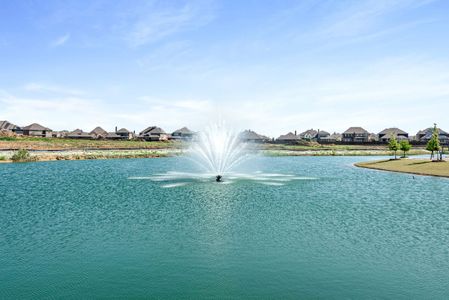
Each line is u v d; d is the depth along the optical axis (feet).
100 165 305.53
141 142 580.71
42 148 421.18
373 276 65.67
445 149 587.27
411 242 86.17
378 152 533.55
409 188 176.35
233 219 108.99
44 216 113.09
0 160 319.47
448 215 114.93
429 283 62.64
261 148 559.38
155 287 60.80
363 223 104.27
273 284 62.08
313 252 78.64
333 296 57.52
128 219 108.88
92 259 74.33
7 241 86.89
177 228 98.43
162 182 195.11
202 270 68.13
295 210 122.21
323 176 229.66
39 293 58.70
